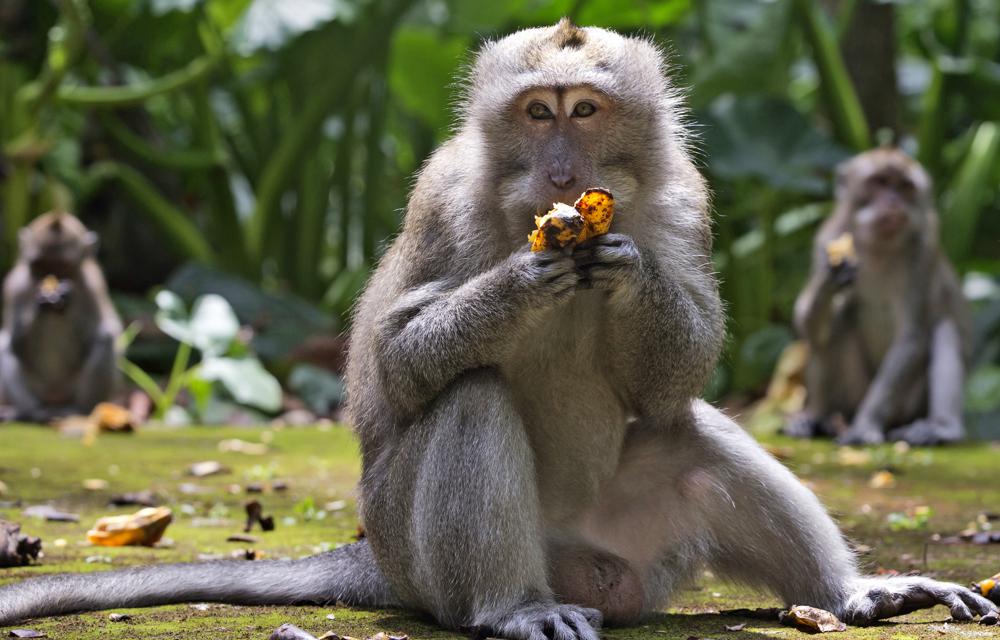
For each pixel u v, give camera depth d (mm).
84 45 21781
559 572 6418
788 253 25219
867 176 16797
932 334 16859
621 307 6203
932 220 17000
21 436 15719
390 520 6391
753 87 21641
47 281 18312
